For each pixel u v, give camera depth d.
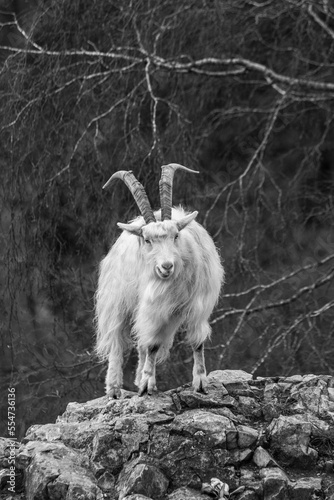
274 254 52.75
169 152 46.94
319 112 58.00
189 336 27.64
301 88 56.00
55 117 44.75
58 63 44.59
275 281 47.94
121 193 44.47
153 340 27.48
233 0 51.81
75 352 46.31
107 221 44.50
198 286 26.98
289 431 26.36
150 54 46.88
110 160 45.03
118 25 48.09
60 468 25.58
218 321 47.84
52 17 45.47
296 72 55.31
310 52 55.28
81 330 45.53
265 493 24.84
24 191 44.09
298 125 59.38
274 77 51.25
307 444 26.25
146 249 26.27
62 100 45.31
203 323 27.58
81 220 44.44
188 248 26.66
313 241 54.41
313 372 45.94
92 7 46.25
